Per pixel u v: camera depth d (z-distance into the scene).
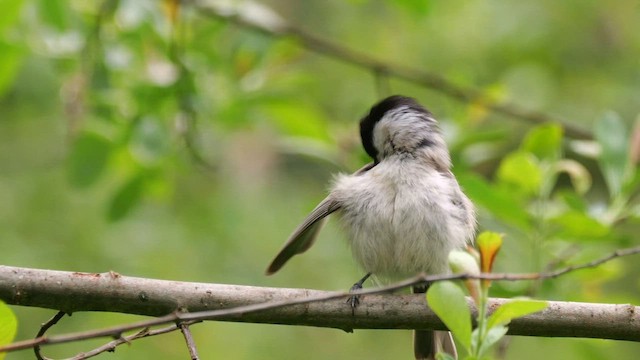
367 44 18.55
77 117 11.13
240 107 11.79
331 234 15.76
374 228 8.09
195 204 15.81
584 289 9.66
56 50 11.17
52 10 10.73
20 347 5.21
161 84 11.19
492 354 9.36
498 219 9.62
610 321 6.95
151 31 11.60
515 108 12.64
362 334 15.67
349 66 18.12
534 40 17.69
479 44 17.95
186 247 15.20
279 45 12.75
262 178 17.47
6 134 16.38
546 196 9.38
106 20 11.37
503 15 17.86
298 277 15.37
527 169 9.33
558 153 9.89
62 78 11.47
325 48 12.92
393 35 18.62
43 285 6.55
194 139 11.36
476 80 16.98
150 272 14.78
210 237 15.43
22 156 16.34
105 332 5.33
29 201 15.59
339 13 19.09
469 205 8.30
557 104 17.28
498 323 5.68
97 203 15.52
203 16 13.05
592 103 17.38
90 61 11.16
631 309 6.97
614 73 17.77
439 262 8.01
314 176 17.81
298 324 6.95
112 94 11.36
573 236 9.13
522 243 10.12
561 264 9.54
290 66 14.62
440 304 5.62
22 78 14.26
